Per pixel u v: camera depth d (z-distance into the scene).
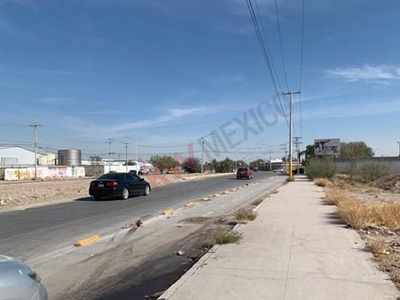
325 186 35.97
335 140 88.75
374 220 12.96
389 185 41.38
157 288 7.27
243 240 10.37
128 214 17.67
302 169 96.44
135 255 9.83
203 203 22.30
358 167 55.22
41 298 4.22
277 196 24.31
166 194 29.05
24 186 44.19
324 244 9.80
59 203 23.77
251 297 6.07
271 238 10.61
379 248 8.96
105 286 7.41
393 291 6.30
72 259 9.43
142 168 104.12
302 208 17.55
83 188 38.19
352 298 6.00
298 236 10.88
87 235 12.52
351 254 8.74
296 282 6.77
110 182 24.98
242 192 30.84
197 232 12.92
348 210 13.88
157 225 14.41
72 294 6.97
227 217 16.12
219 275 7.21
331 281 6.81
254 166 146.25
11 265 4.27
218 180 54.81
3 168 83.62
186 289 6.46
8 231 13.41
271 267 7.72
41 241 11.59
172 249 10.48
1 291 3.82
